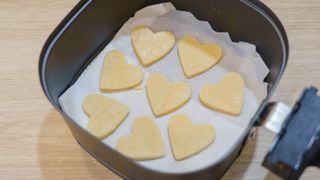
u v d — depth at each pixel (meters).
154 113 0.39
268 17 0.37
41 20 0.45
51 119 0.40
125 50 0.43
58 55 0.38
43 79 0.35
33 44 0.44
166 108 0.39
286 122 0.29
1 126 0.40
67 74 0.40
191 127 0.38
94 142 0.33
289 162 0.27
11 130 0.40
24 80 0.42
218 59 0.41
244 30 0.41
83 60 0.42
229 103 0.39
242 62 0.41
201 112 0.39
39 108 0.41
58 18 0.46
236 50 0.42
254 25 0.39
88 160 0.38
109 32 0.43
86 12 0.39
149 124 0.38
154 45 0.42
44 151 0.39
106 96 0.40
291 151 0.28
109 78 0.41
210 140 0.37
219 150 0.37
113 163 0.35
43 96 0.41
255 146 0.38
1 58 0.43
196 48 0.42
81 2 0.38
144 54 0.42
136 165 0.31
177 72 0.41
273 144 0.28
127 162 0.32
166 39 0.43
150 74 0.41
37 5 0.46
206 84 0.40
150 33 0.43
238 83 0.40
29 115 0.40
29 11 0.46
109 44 0.43
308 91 0.30
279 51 0.37
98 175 0.38
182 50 0.42
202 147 0.37
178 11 0.44
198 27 0.43
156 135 0.38
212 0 0.40
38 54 0.44
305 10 0.45
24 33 0.45
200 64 0.41
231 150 0.32
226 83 0.40
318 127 0.29
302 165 0.28
